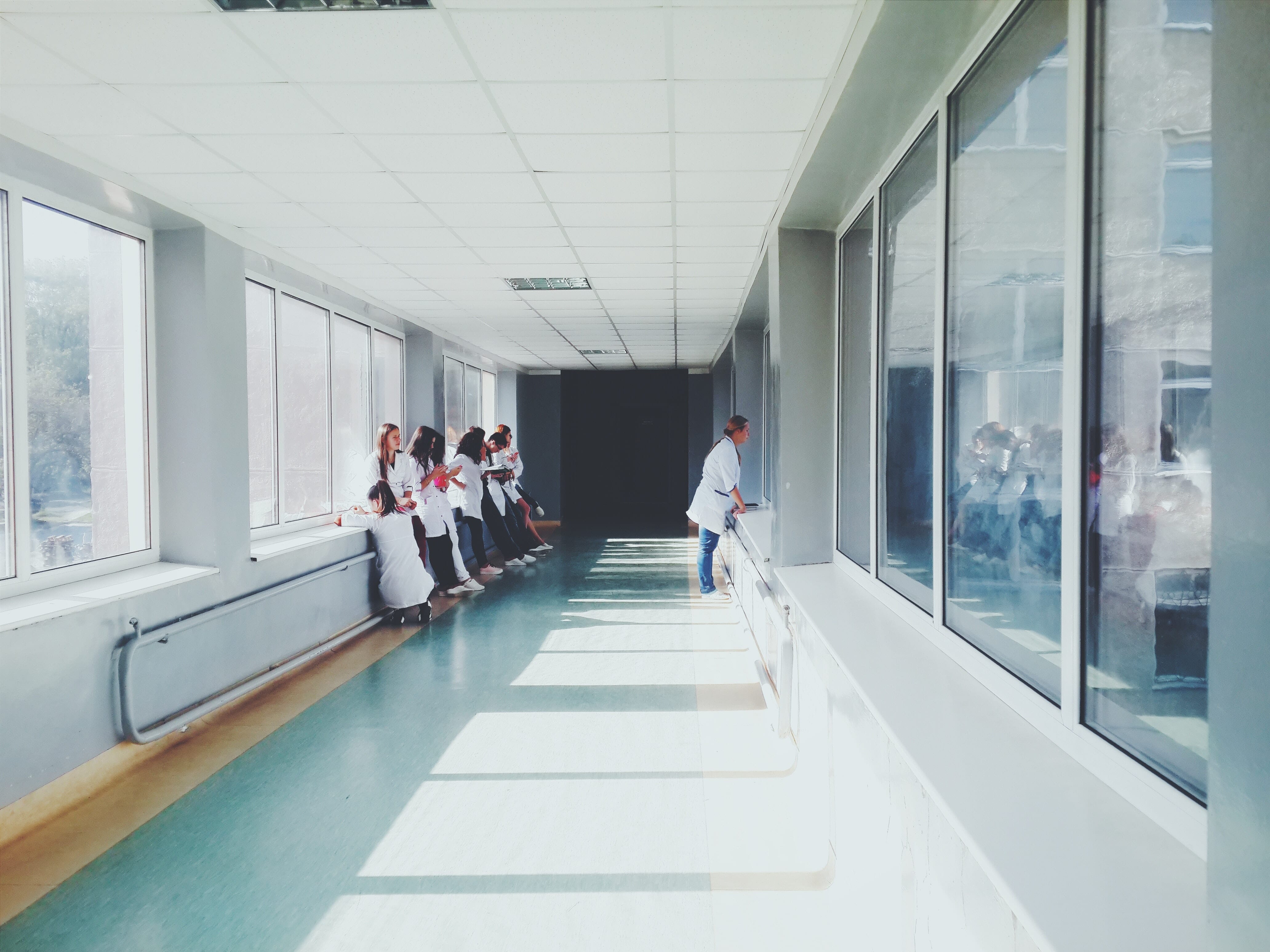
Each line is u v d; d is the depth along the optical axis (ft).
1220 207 2.51
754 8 6.95
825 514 13.30
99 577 12.37
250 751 12.01
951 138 7.56
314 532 18.94
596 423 48.78
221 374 13.93
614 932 7.52
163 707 12.19
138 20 7.17
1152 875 3.67
